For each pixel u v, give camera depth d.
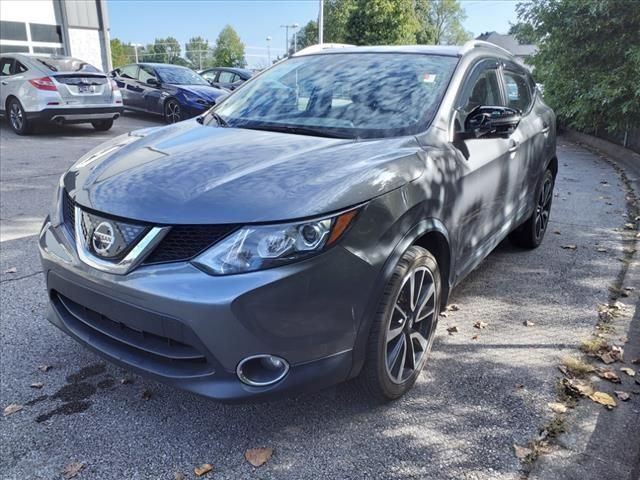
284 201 2.21
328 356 2.32
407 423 2.67
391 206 2.45
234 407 2.76
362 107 3.30
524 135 4.27
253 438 2.55
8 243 4.90
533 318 3.80
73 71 10.62
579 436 2.59
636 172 9.45
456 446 2.51
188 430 2.59
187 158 2.70
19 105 10.45
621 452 2.49
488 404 2.82
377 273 2.41
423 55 3.67
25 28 17.73
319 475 2.33
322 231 2.19
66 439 2.51
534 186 4.79
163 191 2.35
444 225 2.92
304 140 2.94
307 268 2.16
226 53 75.94
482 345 3.41
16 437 2.51
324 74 3.71
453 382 3.01
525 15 11.78
